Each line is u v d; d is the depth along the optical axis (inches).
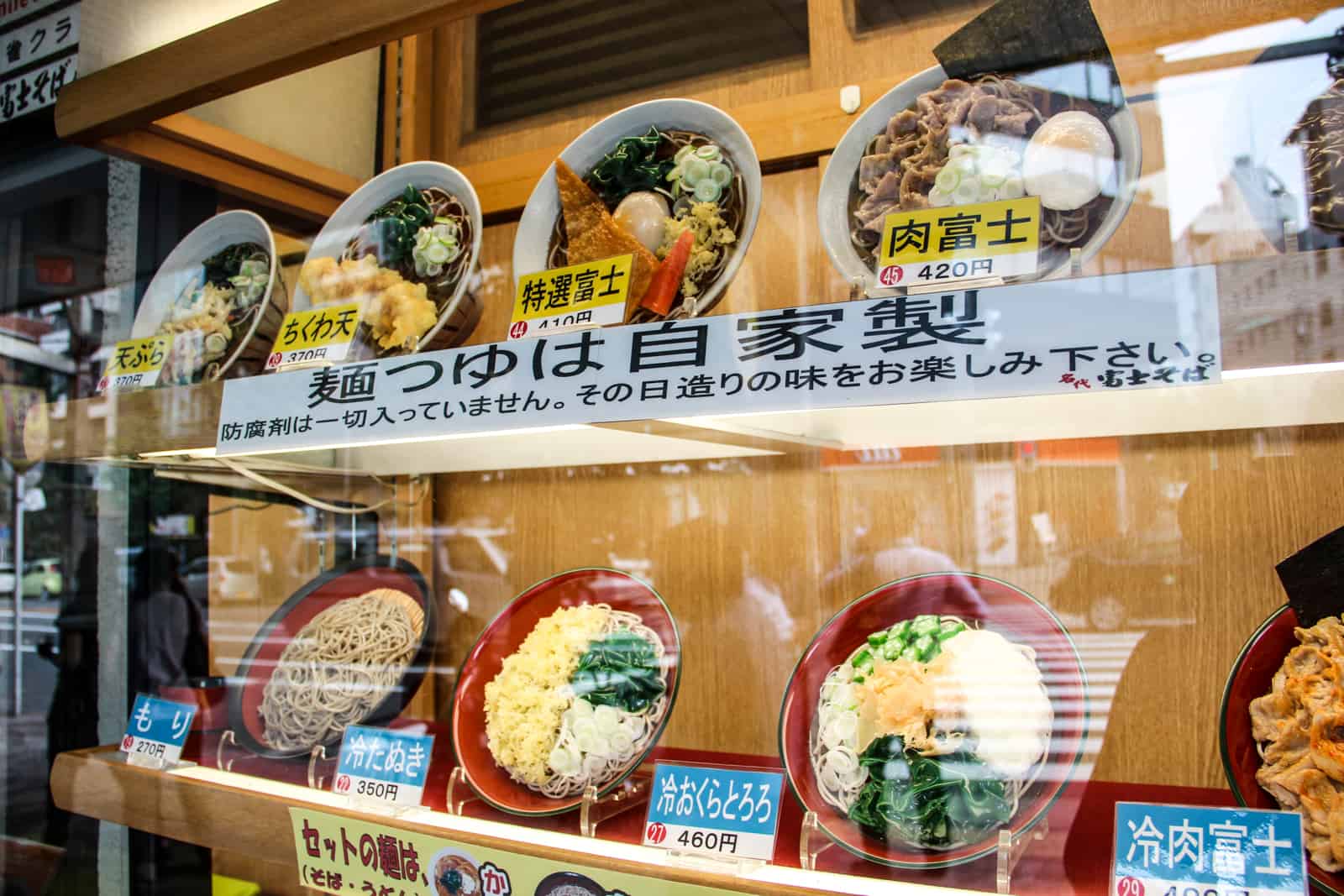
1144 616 35.6
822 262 39.0
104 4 46.6
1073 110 30.9
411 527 50.9
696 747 43.2
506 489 49.0
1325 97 28.8
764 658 42.1
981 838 28.4
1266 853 24.9
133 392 40.5
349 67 48.8
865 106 39.4
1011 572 37.9
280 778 39.6
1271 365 22.1
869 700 31.4
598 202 36.4
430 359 31.3
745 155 37.0
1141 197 32.0
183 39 42.1
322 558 50.8
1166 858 25.8
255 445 34.8
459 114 49.8
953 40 33.1
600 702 35.9
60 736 52.5
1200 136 31.6
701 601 43.8
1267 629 29.0
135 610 51.5
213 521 51.3
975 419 33.6
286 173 47.3
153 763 41.8
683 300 35.9
